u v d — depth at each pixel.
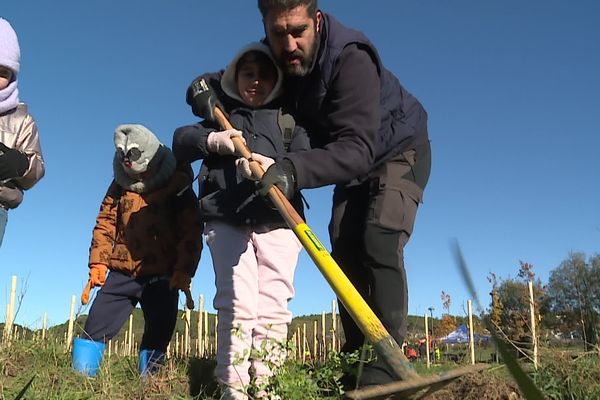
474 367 1.46
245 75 3.14
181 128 3.21
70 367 3.80
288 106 3.21
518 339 3.81
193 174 4.26
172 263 4.12
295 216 2.41
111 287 4.05
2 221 3.71
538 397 0.50
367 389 1.33
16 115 3.83
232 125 3.18
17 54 3.79
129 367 3.99
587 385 3.08
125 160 3.96
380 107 3.03
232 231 2.97
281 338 2.92
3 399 2.88
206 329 7.73
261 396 2.54
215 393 3.34
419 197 3.27
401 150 3.22
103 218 4.20
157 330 4.05
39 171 3.88
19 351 3.96
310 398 2.46
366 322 1.92
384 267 3.06
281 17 2.74
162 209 4.14
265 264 2.95
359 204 3.36
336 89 2.89
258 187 2.54
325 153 2.71
